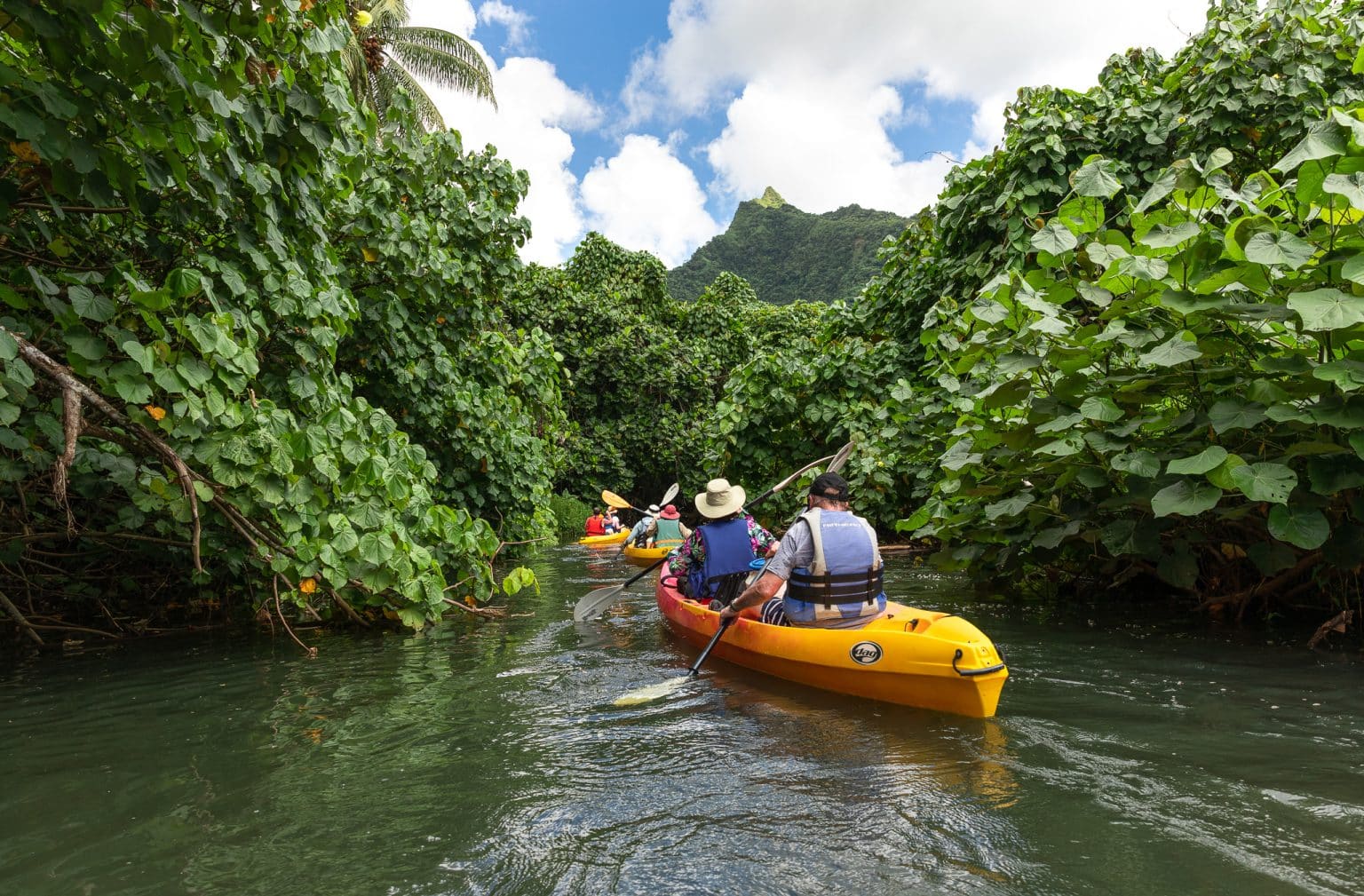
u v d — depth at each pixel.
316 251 5.69
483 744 3.16
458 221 9.19
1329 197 3.98
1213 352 4.30
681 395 23.30
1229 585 5.41
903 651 3.55
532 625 6.12
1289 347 4.25
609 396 22.50
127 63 3.26
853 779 2.69
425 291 8.16
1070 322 4.93
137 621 6.09
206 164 4.09
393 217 7.62
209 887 2.00
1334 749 2.82
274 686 4.14
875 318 12.54
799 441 11.52
